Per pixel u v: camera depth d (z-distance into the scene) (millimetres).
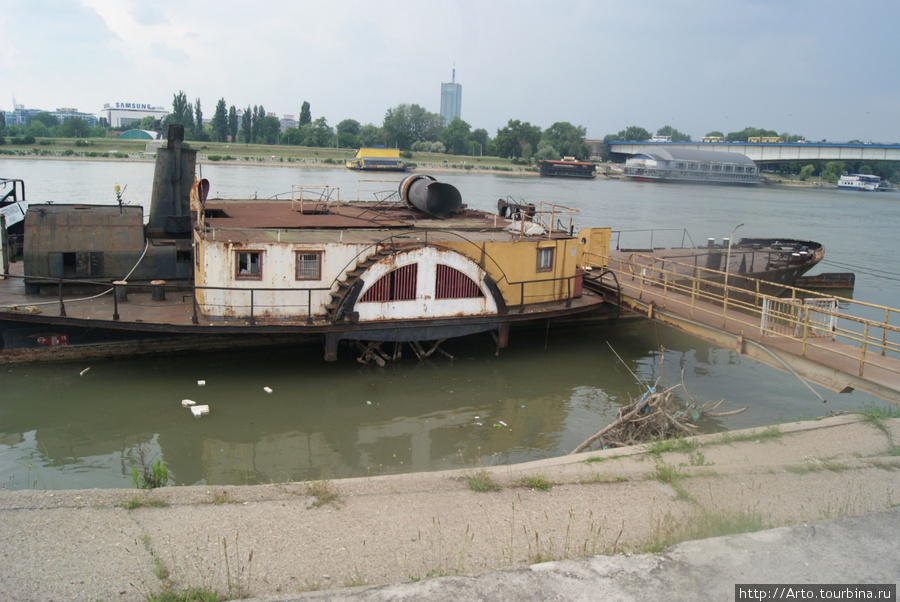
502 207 27891
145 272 20125
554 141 193375
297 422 15945
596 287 24516
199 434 15070
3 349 17406
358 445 14938
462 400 17812
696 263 30531
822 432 11672
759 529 7723
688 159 142625
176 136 22031
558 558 7270
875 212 92500
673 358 22469
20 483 12375
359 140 177375
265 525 7930
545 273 21531
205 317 17406
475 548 7516
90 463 13414
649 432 13148
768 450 10852
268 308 17766
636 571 6480
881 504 8734
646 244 48344
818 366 15516
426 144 175500
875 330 27688
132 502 8258
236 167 117000
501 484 9281
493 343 22219
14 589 6434
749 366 21969
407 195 27484
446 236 21000
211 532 7711
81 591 6457
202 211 19281
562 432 15945
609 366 21172
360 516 8242
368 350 19375
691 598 6039
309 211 25641
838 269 43281
